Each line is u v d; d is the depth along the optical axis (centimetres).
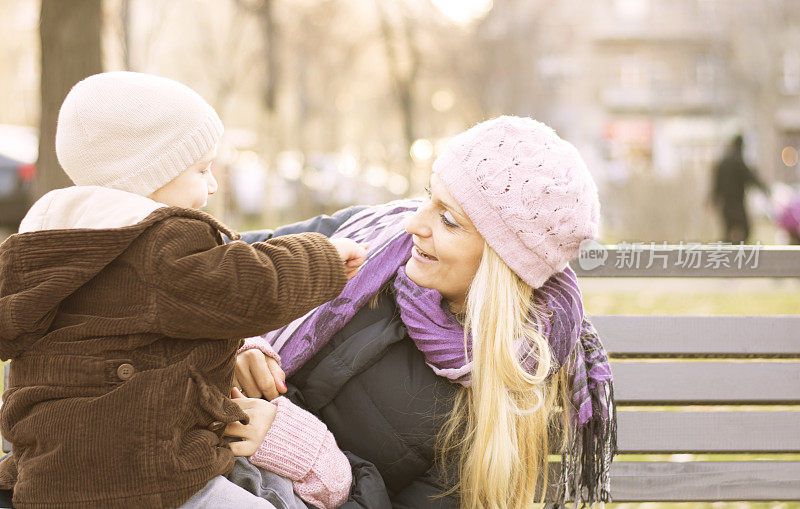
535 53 2370
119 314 172
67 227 179
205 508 171
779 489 255
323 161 2308
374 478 197
